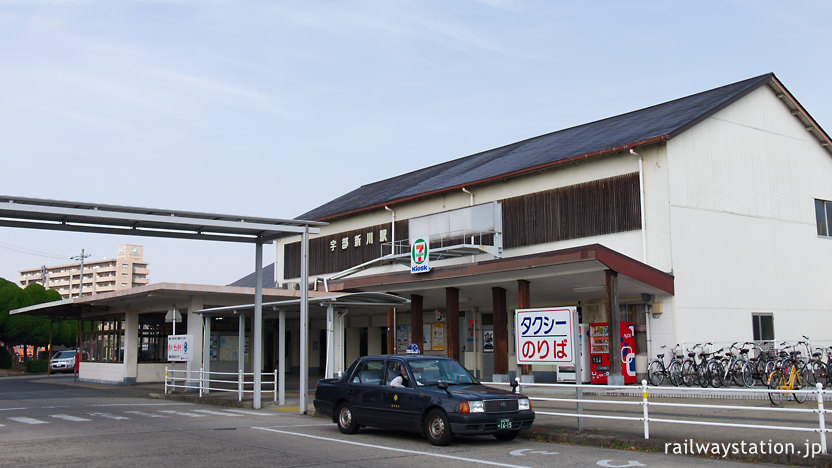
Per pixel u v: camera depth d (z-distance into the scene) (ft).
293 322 132.77
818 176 94.79
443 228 91.91
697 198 78.33
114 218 53.67
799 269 88.89
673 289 73.51
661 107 98.58
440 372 45.93
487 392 42.75
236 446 41.24
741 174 84.23
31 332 179.83
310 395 79.30
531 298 88.28
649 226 76.28
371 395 45.80
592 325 77.36
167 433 47.60
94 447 40.78
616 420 48.98
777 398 55.42
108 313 112.27
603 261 66.74
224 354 111.75
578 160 82.64
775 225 87.04
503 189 92.32
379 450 39.73
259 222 61.26
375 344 119.34
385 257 94.43
